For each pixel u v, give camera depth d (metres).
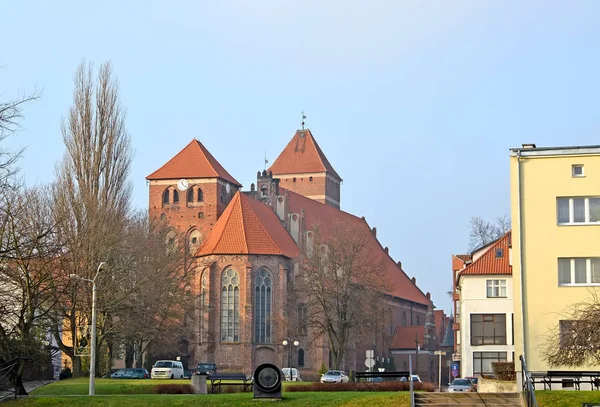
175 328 108.50
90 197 90.94
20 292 69.19
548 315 54.81
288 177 181.75
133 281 90.12
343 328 109.00
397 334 158.50
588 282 55.06
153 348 113.69
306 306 121.50
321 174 180.38
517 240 55.97
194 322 123.12
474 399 40.31
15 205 71.56
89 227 84.31
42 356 76.88
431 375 158.38
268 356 124.94
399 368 155.50
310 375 126.06
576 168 56.19
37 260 64.06
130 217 104.12
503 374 59.22
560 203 56.25
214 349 123.94
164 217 140.62
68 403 44.06
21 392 52.19
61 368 110.69
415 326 163.38
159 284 98.12
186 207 140.25
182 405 42.84
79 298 81.50
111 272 85.19
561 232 55.59
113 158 99.62
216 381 69.81
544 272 55.31
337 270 110.69
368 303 112.38
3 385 56.00
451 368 125.50
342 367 130.38
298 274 121.44
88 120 99.19
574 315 48.84
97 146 98.94
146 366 112.31
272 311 126.25
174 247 116.62
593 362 51.34
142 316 91.00
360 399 41.91
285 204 145.50
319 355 126.12
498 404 39.62
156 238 108.50
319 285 110.31
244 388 59.16
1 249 55.25
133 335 90.50
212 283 125.19
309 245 128.50
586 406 37.47
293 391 52.72
